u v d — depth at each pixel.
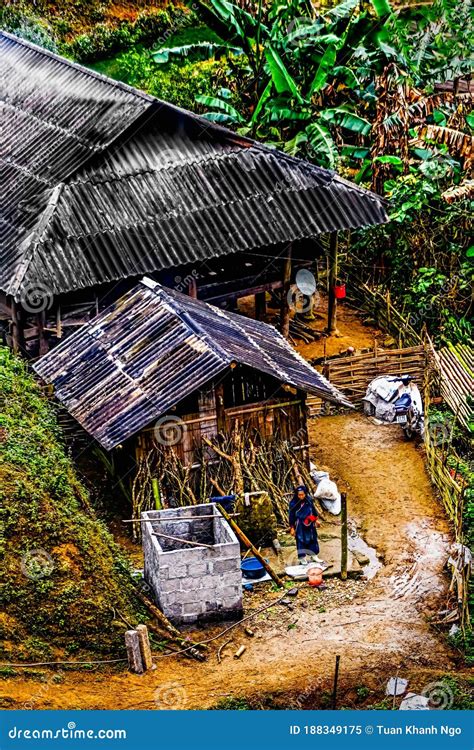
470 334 33.00
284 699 18.55
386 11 32.97
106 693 18.03
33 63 32.34
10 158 29.22
